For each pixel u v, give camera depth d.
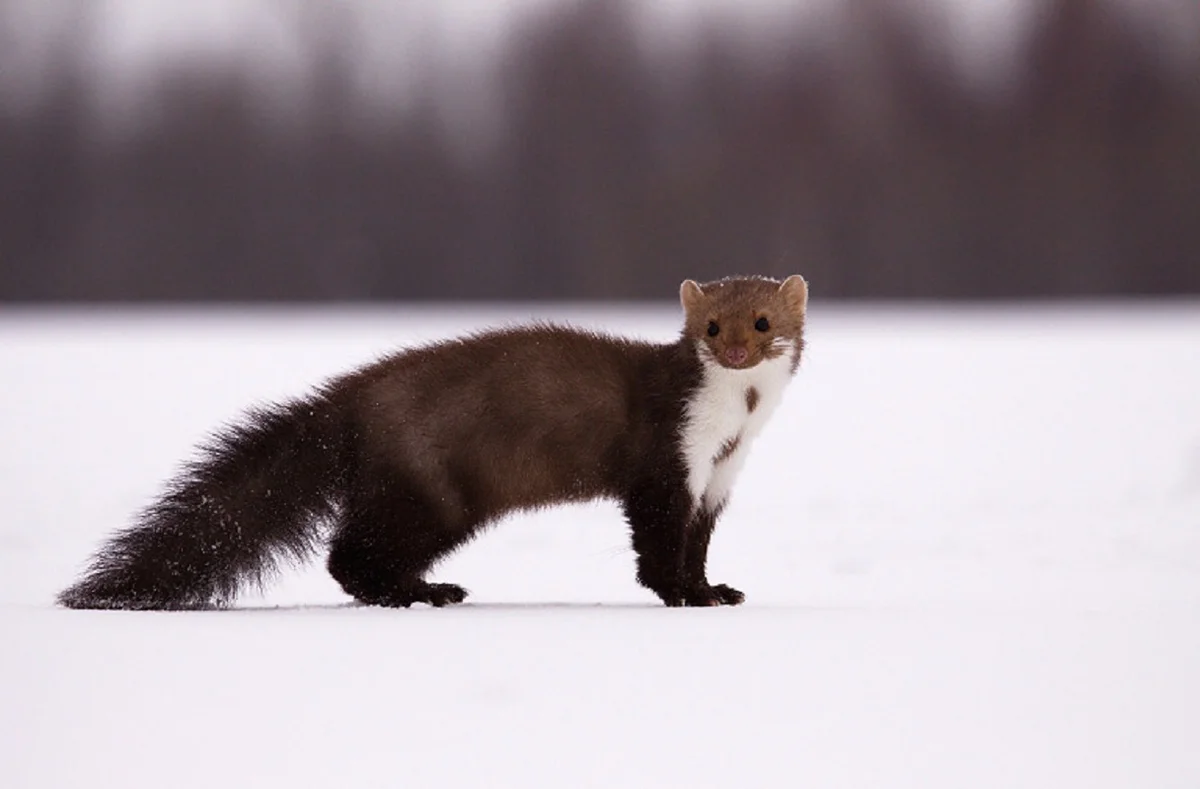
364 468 8.39
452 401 8.46
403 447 8.39
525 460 8.59
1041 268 62.38
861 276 62.97
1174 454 18.52
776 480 17.09
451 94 65.00
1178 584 10.21
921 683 5.51
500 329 8.95
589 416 8.62
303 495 8.35
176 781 4.57
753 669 5.66
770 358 8.76
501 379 8.54
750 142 64.31
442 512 8.46
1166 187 62.12
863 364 29.81
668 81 64.88
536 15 65.25
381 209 64.88
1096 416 22.28
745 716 5.14
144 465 17.91
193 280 64.56
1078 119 63.19
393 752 4.80
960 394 25.03
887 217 63.28
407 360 8.63
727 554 12.16
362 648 5.94
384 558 8.39
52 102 64.00
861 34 64.06
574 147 64.75
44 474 17.17
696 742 4.91
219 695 5.29
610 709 5.19
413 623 6.50
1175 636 6.22
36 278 63.94
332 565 8.47
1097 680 5.55
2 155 63.69
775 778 4.64
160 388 25.73
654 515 8.66
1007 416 22.44
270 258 64.56
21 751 4.79
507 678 5.52
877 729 5.03
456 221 64.81
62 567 11.46
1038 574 10.88
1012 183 62.94
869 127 64.00
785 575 10.97
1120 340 35.12
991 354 31.69
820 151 64.00
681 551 8.70
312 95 65.00
